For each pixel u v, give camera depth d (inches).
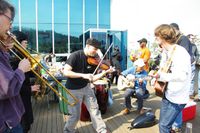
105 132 136.6
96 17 473.1
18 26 440.1
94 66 134.8
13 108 62.5
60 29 459.2
